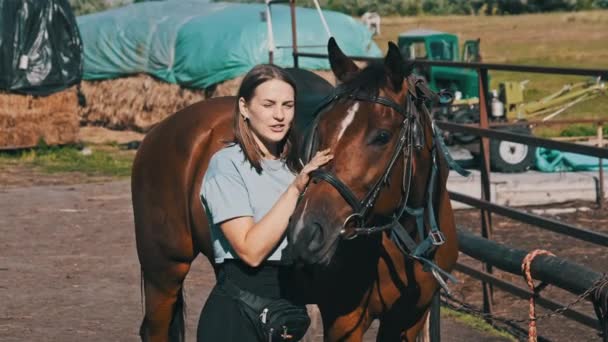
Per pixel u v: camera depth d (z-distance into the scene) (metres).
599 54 41.97
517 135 6.73
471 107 16.95
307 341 5.79
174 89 21.03
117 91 22.02
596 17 59.31
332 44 3.82
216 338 3.51
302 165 3.57
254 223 3.46
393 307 4.13
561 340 6.71
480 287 8.35
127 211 11.44
